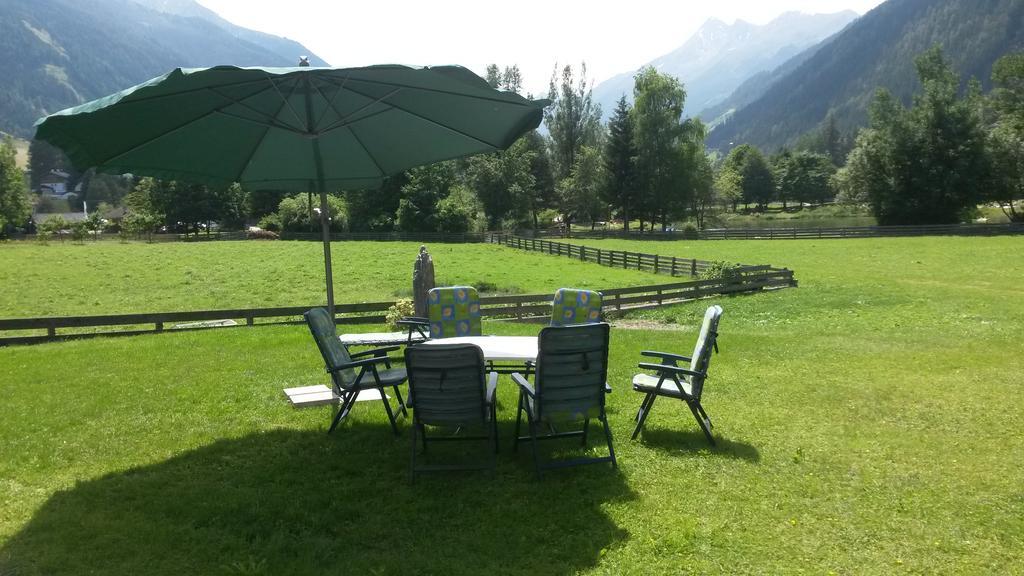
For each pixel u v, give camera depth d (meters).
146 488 4.20
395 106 5.09
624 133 56.28
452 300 6.55
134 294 21.89
